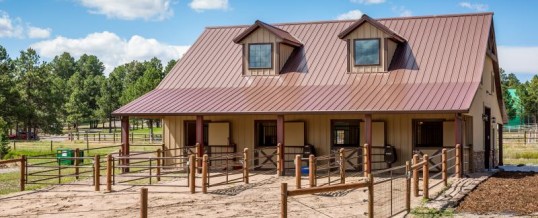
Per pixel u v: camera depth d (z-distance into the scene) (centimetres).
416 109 2142
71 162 3145
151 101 2623
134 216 1462
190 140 2717
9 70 7906
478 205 1542
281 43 2716
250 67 2730
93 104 11512
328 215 1422
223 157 2061
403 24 2761
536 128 6569
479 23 2647
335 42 2781
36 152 4194
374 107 2220
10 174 2623
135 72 13075
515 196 1694
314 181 1888
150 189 1947
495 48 2825
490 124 2767
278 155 2325
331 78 2588
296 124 2533
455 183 1973
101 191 1923
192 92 2698
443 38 2619
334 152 2308
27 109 7025
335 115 2478
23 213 1539
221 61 2886
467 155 2359
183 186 1912
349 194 1756
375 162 2405
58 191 1939
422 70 2483
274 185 2025
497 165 2950
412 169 1517
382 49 2536
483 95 2603
